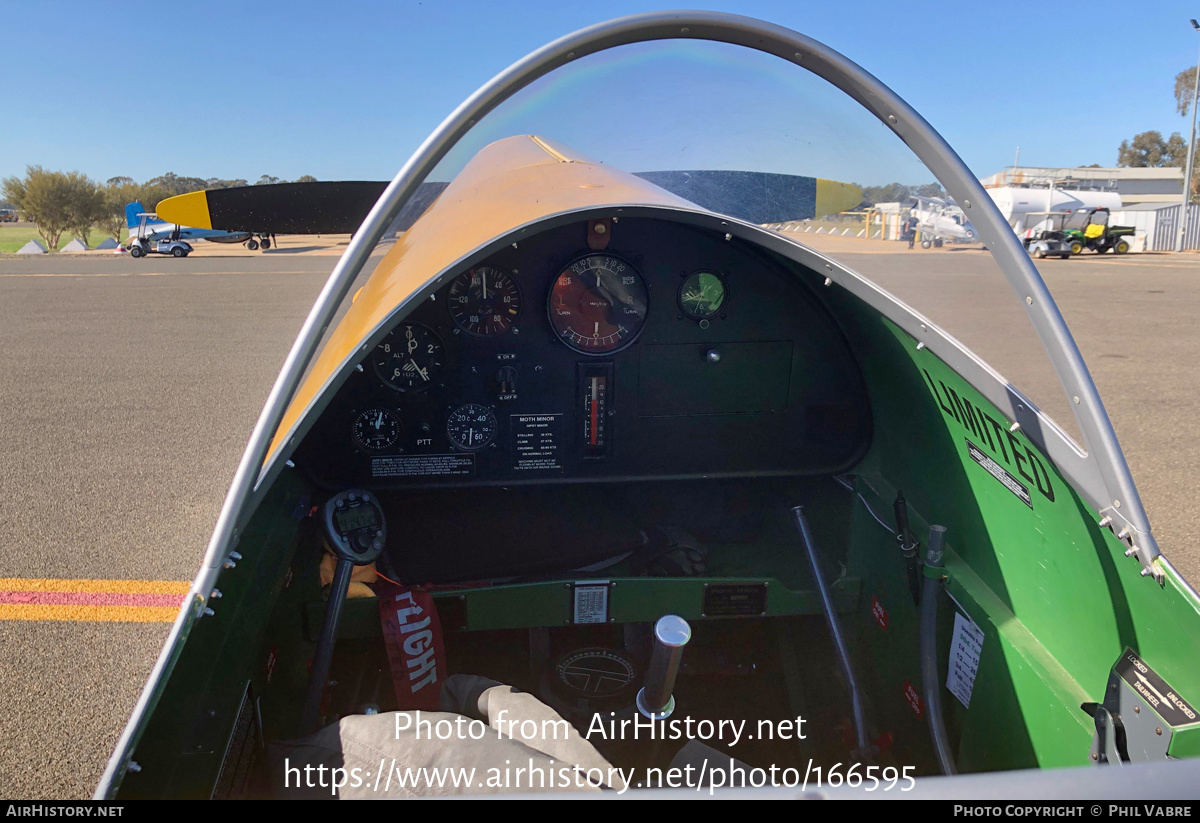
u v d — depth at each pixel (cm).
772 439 235
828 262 151
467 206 185
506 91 138
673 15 136
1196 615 96
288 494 190
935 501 181
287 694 169
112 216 4328
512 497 243
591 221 206
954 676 160
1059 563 130
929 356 150
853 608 216
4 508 406
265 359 823
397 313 132
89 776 214
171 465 475
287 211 247
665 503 250
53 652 275
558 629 226
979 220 125
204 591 106
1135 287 1573
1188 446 512
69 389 683
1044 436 119
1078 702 121
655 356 226
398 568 222
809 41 134
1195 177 4325
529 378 223
